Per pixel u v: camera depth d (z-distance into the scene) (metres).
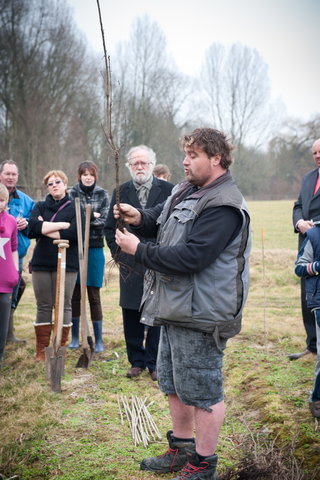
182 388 2.50
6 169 5.30
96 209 5.38
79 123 30.08
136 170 4.31
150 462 2.85
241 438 3.24
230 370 4.53
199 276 2.38
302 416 3.37
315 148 4.43
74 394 4.11
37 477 2.86
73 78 30.09
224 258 2.39
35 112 28.22
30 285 9.60
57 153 28.17
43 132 28.52
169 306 2.42
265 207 36.22
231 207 2.36
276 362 4.62
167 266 2.33
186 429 2.78
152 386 4.29
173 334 2.51
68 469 2.92
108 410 3.78
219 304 2.37
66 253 4.95
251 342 5.45
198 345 2.43
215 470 2.56
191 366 2.45
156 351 4.46
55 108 29.48
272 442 3.08
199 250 2.29
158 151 34.38
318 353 3.34
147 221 2.79
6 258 4.29
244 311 7.17
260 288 9.13
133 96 35.03
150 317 2.56
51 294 5.01
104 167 22.83
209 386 2.46
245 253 2.46
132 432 3.35
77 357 5.14
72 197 5.38
